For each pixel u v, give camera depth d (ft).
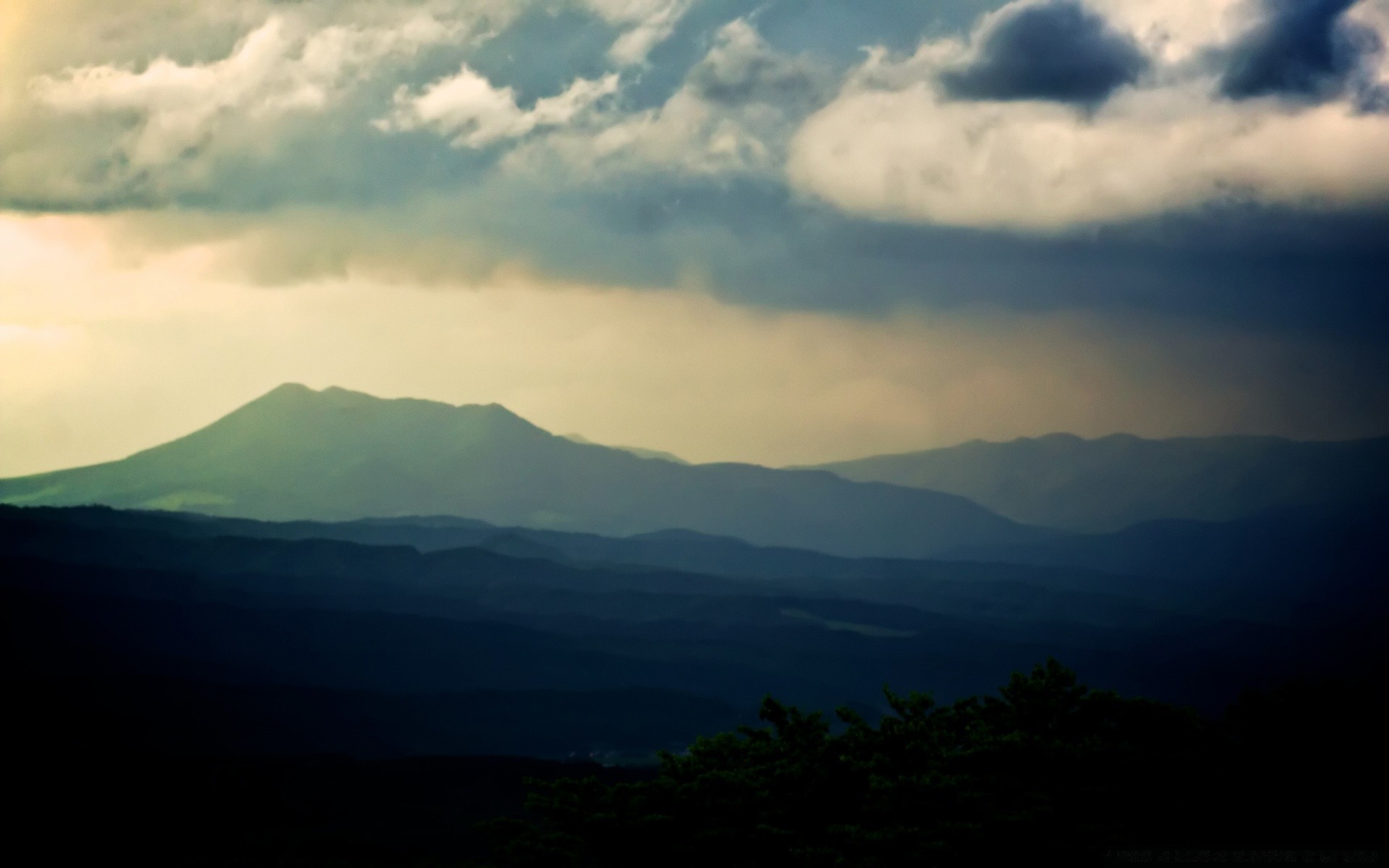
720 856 140.26
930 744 144.46
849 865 124.16
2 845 369.50
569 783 150.61
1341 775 142.72
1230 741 150.61
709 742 160.25
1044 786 141.18
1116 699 153.17
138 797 416.26
